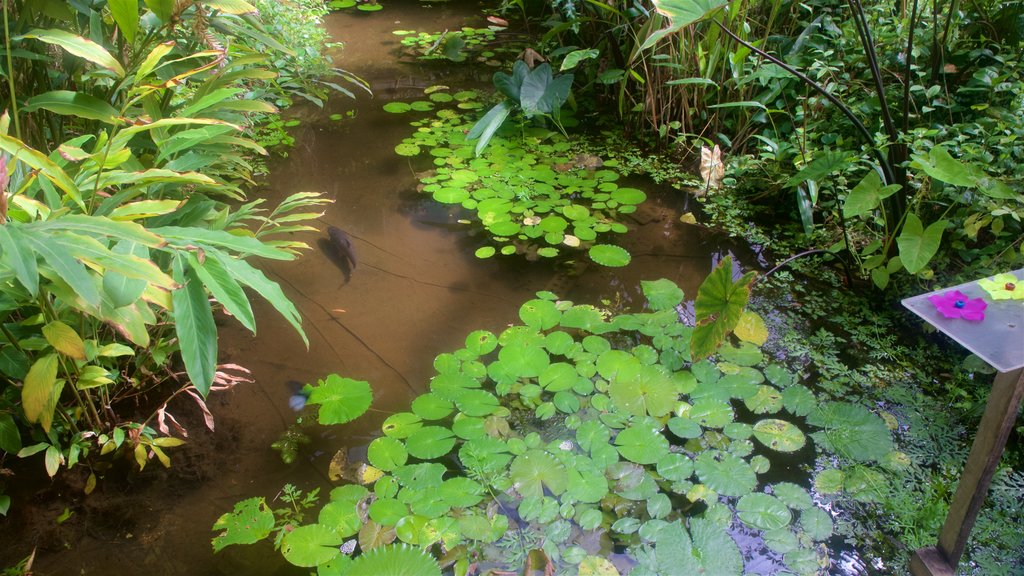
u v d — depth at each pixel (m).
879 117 2.95
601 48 4.11
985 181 2.25
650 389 2.18
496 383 2.22
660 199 3.27
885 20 3.15
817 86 2.46
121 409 2.10
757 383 2.24
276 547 1.75
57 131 2.36
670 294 2.58
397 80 4.44
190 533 1.79
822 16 3.32
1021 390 1.37
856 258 2.67
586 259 2.86
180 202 1.74
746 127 3.36
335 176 3.41
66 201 1.81
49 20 2.25
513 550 1.73
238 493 1.90
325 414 2.08
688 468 1.95
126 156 1.74
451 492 1.85
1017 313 1.52
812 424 2.11
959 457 2.00
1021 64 2.79
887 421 2.13
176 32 2.49
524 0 5.35
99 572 1.70
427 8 5.62
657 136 3.71
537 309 2.51
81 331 1.88
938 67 2.80
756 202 3.23
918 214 2.69
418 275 2.75
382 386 2.24
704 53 3.30
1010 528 1.81
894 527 1.82
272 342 2.41
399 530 1.75
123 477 1.93
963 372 2.29
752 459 1.99
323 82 3.93
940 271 2.58
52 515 1.83
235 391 2.21
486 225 3.01
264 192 3.27
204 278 1.64
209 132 2.15
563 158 3.56
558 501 1.85
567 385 2.19
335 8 5.52
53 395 1.68
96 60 1.82
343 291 2.65
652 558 1.71
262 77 2.24
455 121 3.91
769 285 2.70
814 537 1.78
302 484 1.92
